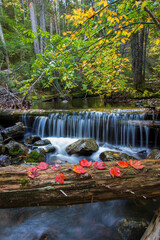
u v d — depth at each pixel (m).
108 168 1.65
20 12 17.78
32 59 11.31
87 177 1.51
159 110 4.43
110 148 4.16
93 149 3.70
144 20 1.95
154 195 1.53
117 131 4.55
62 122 5.14
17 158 3.21
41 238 1.72
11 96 7.30
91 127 4.89
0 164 2.94
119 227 1.76
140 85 8.77
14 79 8.91
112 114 4.72
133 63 8.48
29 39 1.84
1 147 3.28
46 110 5.52
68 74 1.87
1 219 1.88
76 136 5.10
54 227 1.84
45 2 18.22
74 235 1.77
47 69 1.76
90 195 1.47
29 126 5.41
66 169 1.61
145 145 4.25
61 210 2.06
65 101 9.17
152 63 14.95
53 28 20.48
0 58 10.77
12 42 11.24
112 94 8.13
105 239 1.69
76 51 1.86
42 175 1.53
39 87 10.75
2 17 14.38
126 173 1.58
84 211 2.05
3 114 5.38
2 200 1.39
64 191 1.44
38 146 4.09
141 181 1.52
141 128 4.16
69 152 3.79
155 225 1.33
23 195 1.41
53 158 3.62
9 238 1.71
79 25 1.61
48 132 5.34
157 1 1.47
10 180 1.45
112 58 2.84
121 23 1.73
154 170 1.62
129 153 3.87
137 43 8.06
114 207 2.06
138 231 1.66
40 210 2.04
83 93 10.78
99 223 1.88
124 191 1.49
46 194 1.43
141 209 2.00
